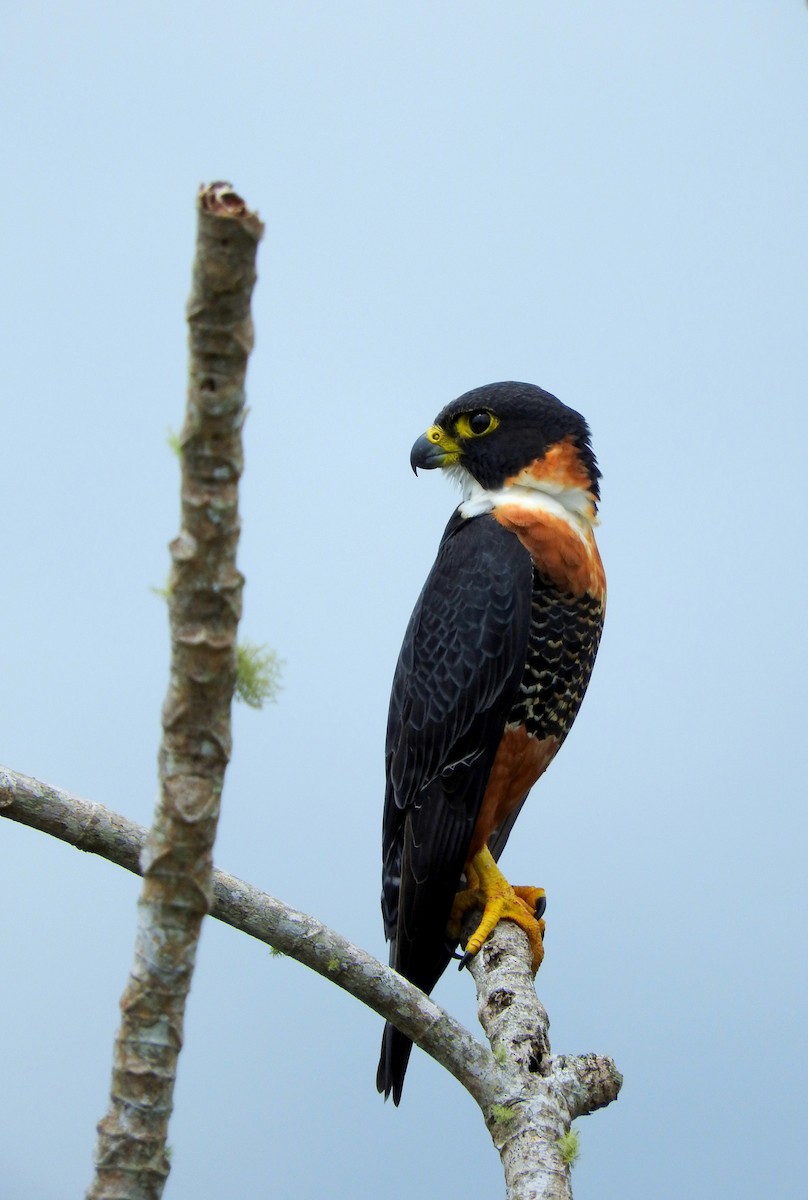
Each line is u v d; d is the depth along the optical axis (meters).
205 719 5.30
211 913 7.47
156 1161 5.65
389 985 7.55
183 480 5.02
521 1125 7.62
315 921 7.53
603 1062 8.12
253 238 4.66
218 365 4.82
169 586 5.16
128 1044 5.60
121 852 7.84
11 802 7.69
